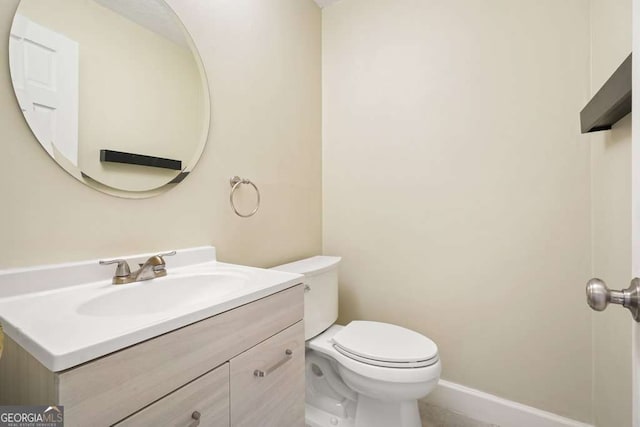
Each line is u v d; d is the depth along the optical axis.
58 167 0.79
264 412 0.80
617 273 0.96
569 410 1.25
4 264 0.70
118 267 0.84
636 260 0.42
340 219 1.87
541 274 1.31
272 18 1.52
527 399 1.33
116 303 0.78
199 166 1.15
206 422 0.63
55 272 0.76
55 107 0.78
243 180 1.32
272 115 1.52
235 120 1.30
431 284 1.56
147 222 0.98
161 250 1.02
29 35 0.74
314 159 1.86
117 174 0.91
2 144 0.70
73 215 0.81
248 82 1.37
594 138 1.18
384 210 1.71
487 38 1.42
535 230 1.32
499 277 1.39
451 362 1.50
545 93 1.29
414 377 1.07
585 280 1.22
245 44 1.36
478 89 1.44
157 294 0.88
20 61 0.73
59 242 0.79
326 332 1.46
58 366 0.42
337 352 1.24
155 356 0.54
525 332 1.34
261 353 0.79
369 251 1.76
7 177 0.70
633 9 0.42
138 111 0.96
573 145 1.24
